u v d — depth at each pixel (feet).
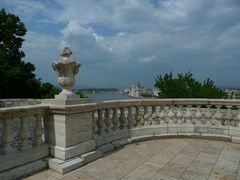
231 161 20.48
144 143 25.75
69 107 18.02
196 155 21.95
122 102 25.21
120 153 22.02
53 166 17.56
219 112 29.66
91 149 20.38
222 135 27.91
